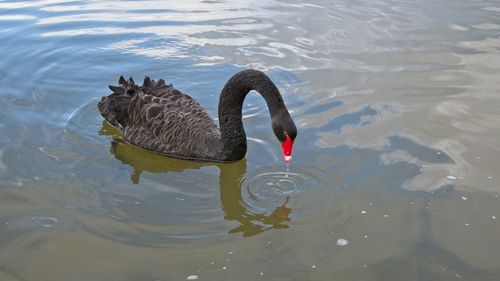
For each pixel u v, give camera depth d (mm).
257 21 8688
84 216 4371
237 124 5129
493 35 7562
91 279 3699
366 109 5832
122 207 4512
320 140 5336
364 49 7379
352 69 6816
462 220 4184
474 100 5906
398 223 4188
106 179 4953
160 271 3773
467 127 5414
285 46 7684
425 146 5133
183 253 3959
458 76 6457
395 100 5988
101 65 7336
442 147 5102
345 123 5605
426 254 3865
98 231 4188
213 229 4227
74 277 3719
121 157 5395
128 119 5832
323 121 5668
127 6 9664
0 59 7426
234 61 7344
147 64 7352
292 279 3682
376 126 5516
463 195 4453
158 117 5602
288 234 4137
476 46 7246
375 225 4180
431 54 7090
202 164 5336
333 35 7949
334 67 6906
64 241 4070
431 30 7867
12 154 5238
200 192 4770
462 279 3623
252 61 7273
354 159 5008
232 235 4152
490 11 8523
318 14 8875
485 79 6359
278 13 9000
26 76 6969
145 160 5418
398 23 8211
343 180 4727
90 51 7754
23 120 5906
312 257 3887
